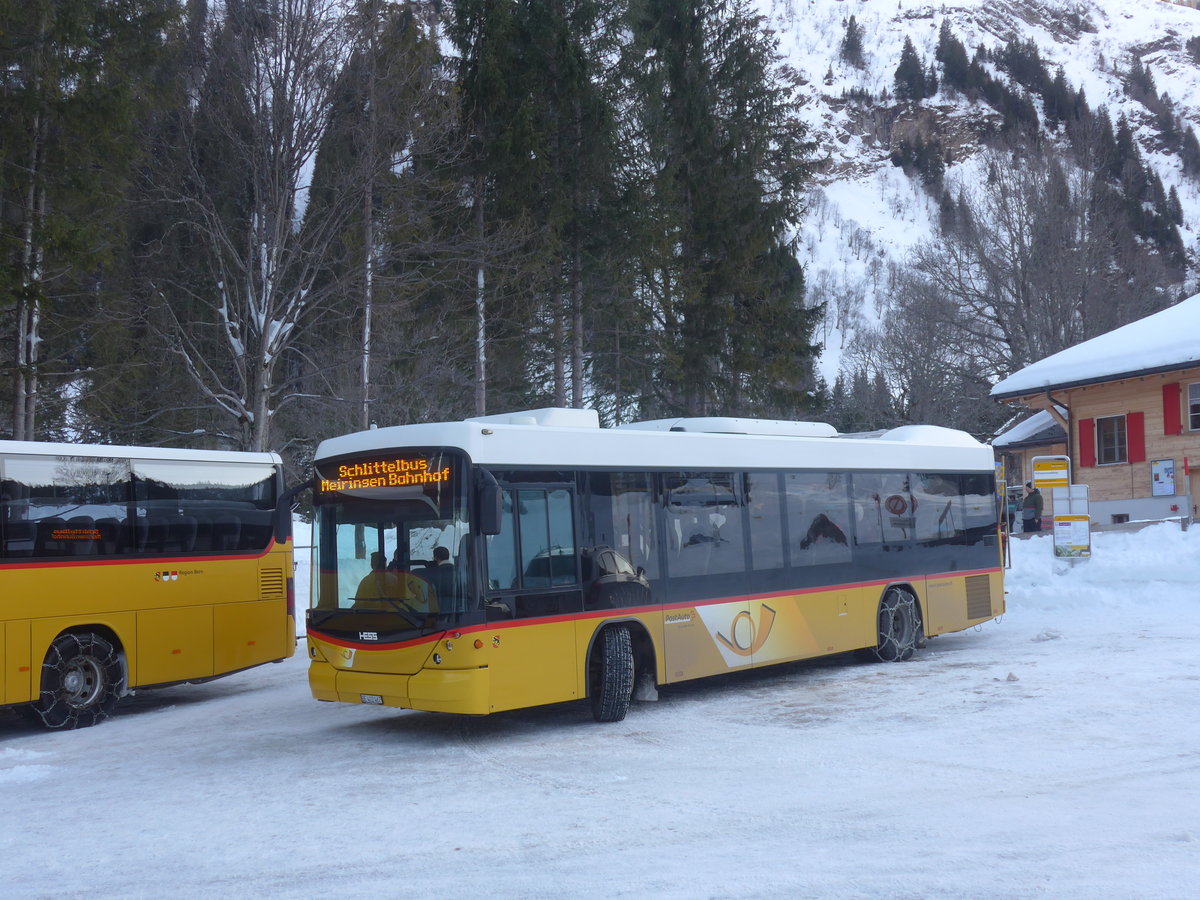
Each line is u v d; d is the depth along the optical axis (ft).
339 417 91.25
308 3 77.56
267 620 47.39
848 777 27.07
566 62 97.86
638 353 110.32
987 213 169.48
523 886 19.76
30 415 81.30
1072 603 62.69
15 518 39.22
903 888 18.94
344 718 39.86
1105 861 20.07
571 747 32.63
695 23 115.24
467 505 32.99
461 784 28.27
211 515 45.70
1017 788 25.44
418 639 32.81
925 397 168.25
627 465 38.01
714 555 40.60
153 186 82.17
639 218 99.96
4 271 72.79
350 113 82.07
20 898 20.27
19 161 78.48
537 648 34.14
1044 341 158.40
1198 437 102.83
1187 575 64.69
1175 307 116.67
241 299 85.87
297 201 83.20
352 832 23.93
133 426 88.33
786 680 44.57
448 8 100.22
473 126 96.22
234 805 26.94
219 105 77.97
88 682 41.14
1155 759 27.66
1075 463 114.42
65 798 28.63
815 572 44.62
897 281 191.72
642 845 22.02
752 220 113.91
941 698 37.78
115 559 42.01
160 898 19.93
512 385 103.04
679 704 39.83
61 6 76.23
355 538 34.96
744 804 24.90
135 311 90.84
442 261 90.68
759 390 115.85
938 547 51.03
